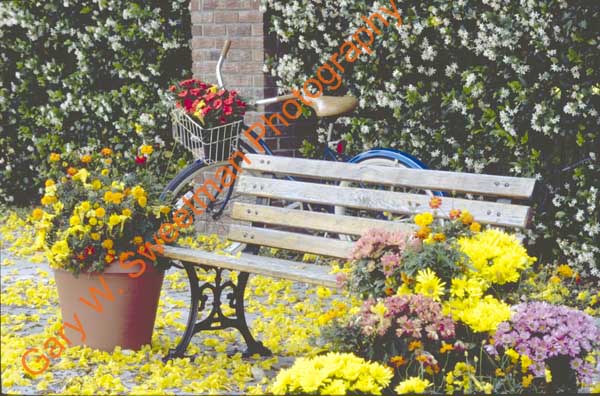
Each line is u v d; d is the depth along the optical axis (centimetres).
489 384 424
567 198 750
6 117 1130
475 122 787
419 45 798
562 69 728
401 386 423
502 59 751
